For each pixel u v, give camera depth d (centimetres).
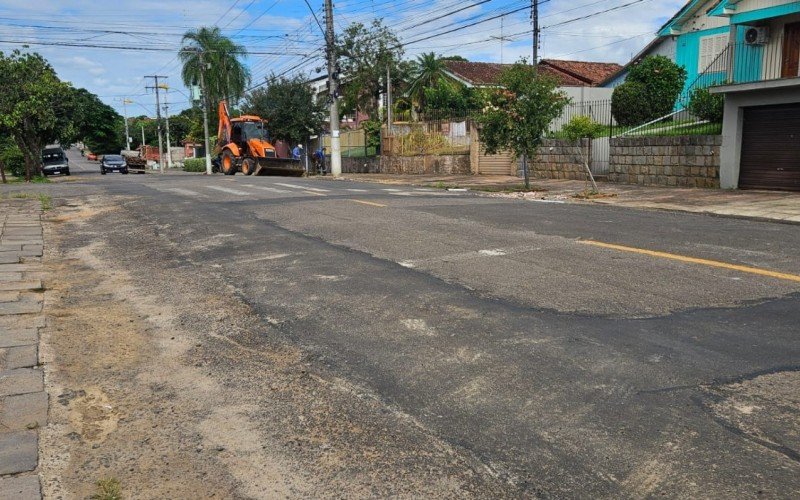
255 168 3147
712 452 338
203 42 5206
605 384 424
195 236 1077
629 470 324
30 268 865
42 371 482
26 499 310
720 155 1823
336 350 512
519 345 501
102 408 421
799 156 1658
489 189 2025
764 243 895
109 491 321
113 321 617
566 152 2386
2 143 5081
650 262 769
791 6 1809
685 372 439
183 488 326
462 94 4028
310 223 1148
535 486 315
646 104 2342
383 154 3591
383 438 370
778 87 1642
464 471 332
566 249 860
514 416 386
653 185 2011
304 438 375
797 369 439
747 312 564
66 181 3014
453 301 625
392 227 1081
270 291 697
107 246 1038
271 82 4150
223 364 496
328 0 3141
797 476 314
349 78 4347
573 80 4025
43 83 3175
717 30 2480
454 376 448
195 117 6844
